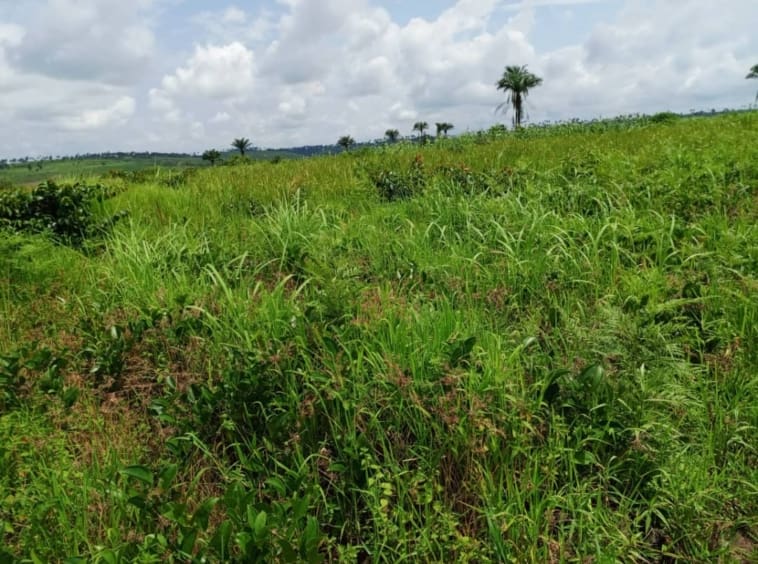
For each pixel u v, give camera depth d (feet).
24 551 7.29
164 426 10.02
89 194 27.45
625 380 9.19
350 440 8.59
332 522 8.23
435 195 23.45
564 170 25.98
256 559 6.30
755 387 10.17
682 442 9.11
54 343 12.73
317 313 11.62
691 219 18.37
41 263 18.34
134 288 15.30
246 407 9.72
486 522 7.98
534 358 10.48
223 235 20.61
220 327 12.17
